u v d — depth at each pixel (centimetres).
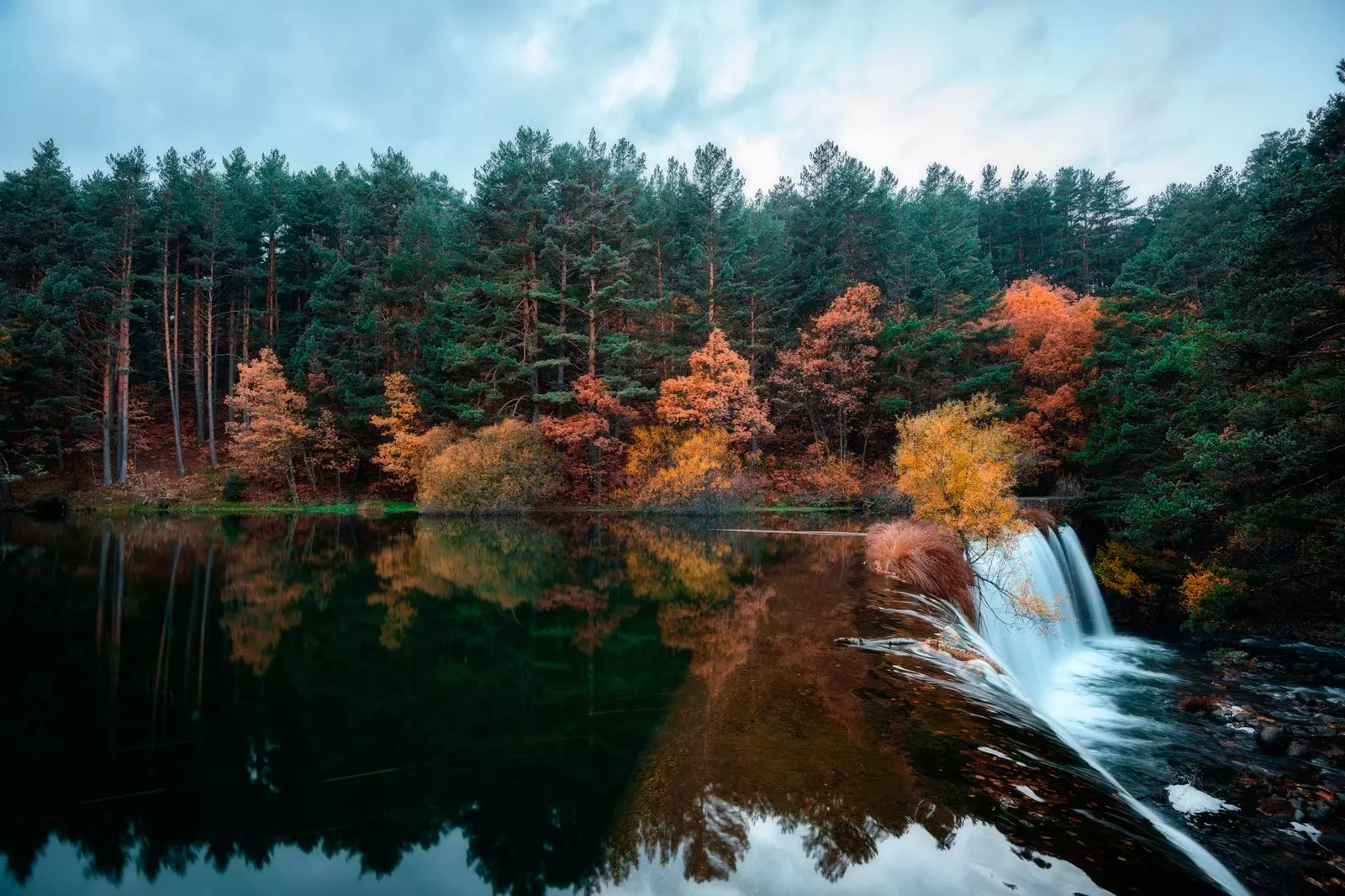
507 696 623
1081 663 1388
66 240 3719
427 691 639
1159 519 1185
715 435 2998
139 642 805
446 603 1093
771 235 3991
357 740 509
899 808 400
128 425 3597
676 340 3659
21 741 493
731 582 1284
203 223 3934
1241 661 1388
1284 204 1009
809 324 3844
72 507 3081
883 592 1165
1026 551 1467
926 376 3400
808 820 384
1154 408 1981
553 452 3247
